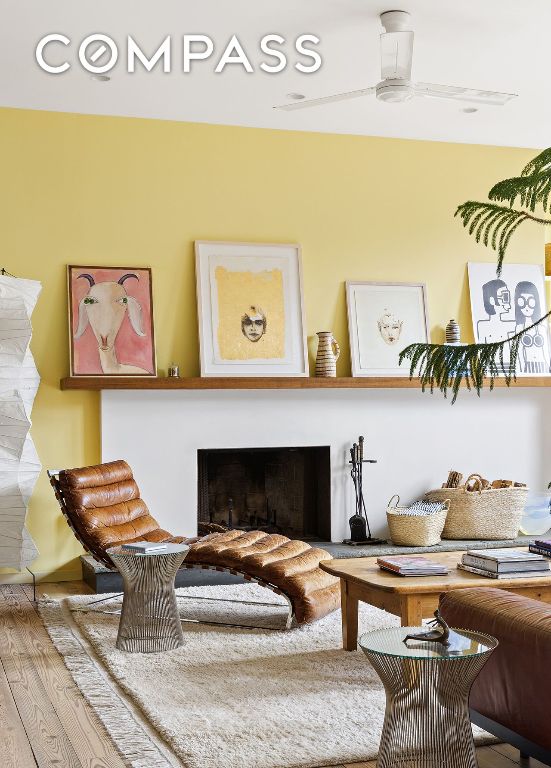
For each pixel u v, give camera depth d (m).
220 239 6.92
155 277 6.75
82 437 6.55
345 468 7.10
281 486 7.33
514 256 7.72
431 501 7.14
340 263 7.23
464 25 5.14
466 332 7.55
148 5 4.85
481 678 3.06
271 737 3.34
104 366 6.51
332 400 7.08
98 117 6.64
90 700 3.80
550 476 7.71
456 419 7.43
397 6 4.89
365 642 2.82
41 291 6.48
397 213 7.39
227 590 6.02
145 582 4.57
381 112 6.71
